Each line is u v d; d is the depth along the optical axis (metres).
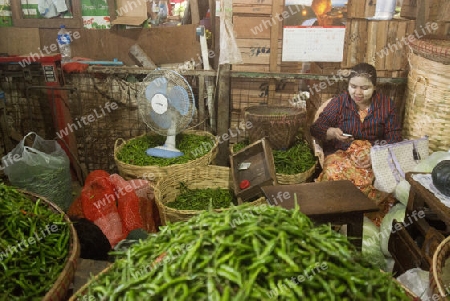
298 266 1.37
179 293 1.33
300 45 3.99
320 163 3.72
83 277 2.21
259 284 1.34
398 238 2.67
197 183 3.70
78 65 4.08
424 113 3.50
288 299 1.29
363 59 4.04
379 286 1.40
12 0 4.82
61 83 4.15
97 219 3.18
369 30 3.93
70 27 4.91
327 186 2.70
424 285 2.15
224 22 3.86
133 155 3.75
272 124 3.60
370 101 3.64
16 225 2.22
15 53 5.01
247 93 4.23
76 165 4.34
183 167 3.58
